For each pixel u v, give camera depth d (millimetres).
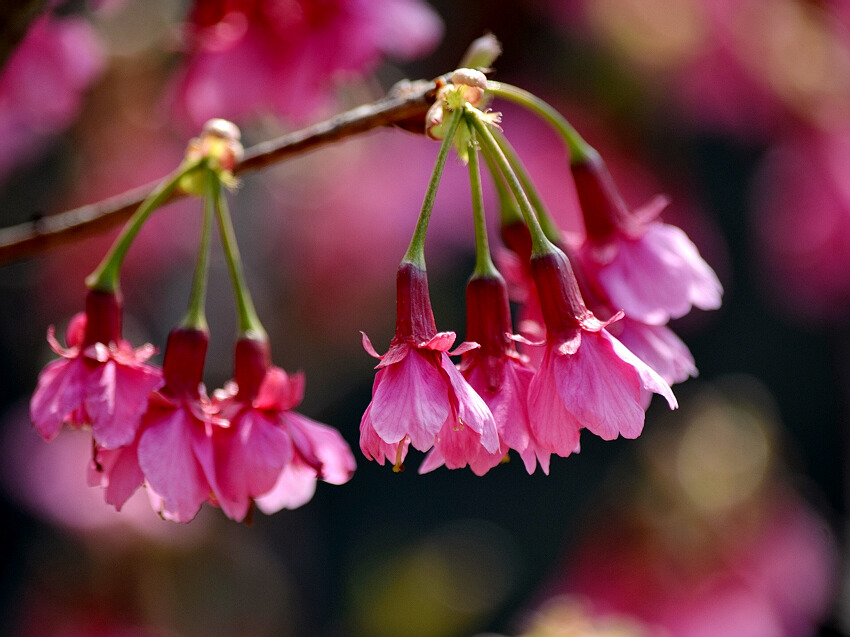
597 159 537
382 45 604
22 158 860
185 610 923
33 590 885
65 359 525
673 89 957
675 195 968
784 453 955
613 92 923
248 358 528
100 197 925
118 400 519
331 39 606
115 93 909
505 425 505
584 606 832
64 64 656
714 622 818
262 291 1013
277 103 610
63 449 914
